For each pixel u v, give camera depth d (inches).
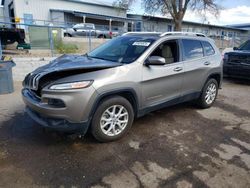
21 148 127.5
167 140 142.9
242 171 112.1
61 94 114.0
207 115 190.4
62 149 127.5
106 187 98.5
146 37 163.9
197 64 182.5
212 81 204.5
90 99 118.3
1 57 277.9
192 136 149.8
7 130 149.3
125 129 142.0
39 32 442.0
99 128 129.3
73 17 1094.4
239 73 312.0
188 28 1299.2
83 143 134.4
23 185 98.2
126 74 132.7
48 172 107.2
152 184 101.2
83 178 103.7
